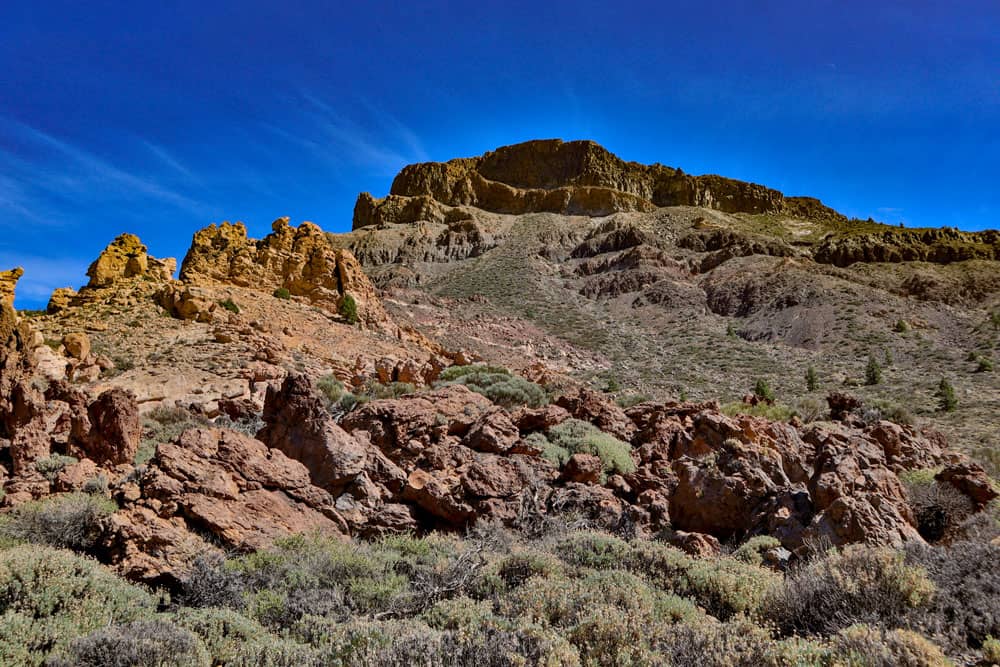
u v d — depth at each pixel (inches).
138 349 1327.5
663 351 3646.7
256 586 385.1
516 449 668.7
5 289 1440.7
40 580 321.4
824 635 296.2
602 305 5132.9
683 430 750.5
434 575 402.6
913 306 4338.1
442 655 267.6
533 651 267.1
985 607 288.5
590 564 421.7
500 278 5713.6
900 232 6117.1
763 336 4126.5
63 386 613.9
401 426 655.1
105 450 554.3
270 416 572.1
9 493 466.6
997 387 2396.7
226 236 2114.9
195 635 300.4
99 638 277.4
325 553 424.8
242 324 1615.4
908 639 246.4
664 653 275.1
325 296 2100.1
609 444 709.9
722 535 527.5
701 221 7204.7
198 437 500.4
